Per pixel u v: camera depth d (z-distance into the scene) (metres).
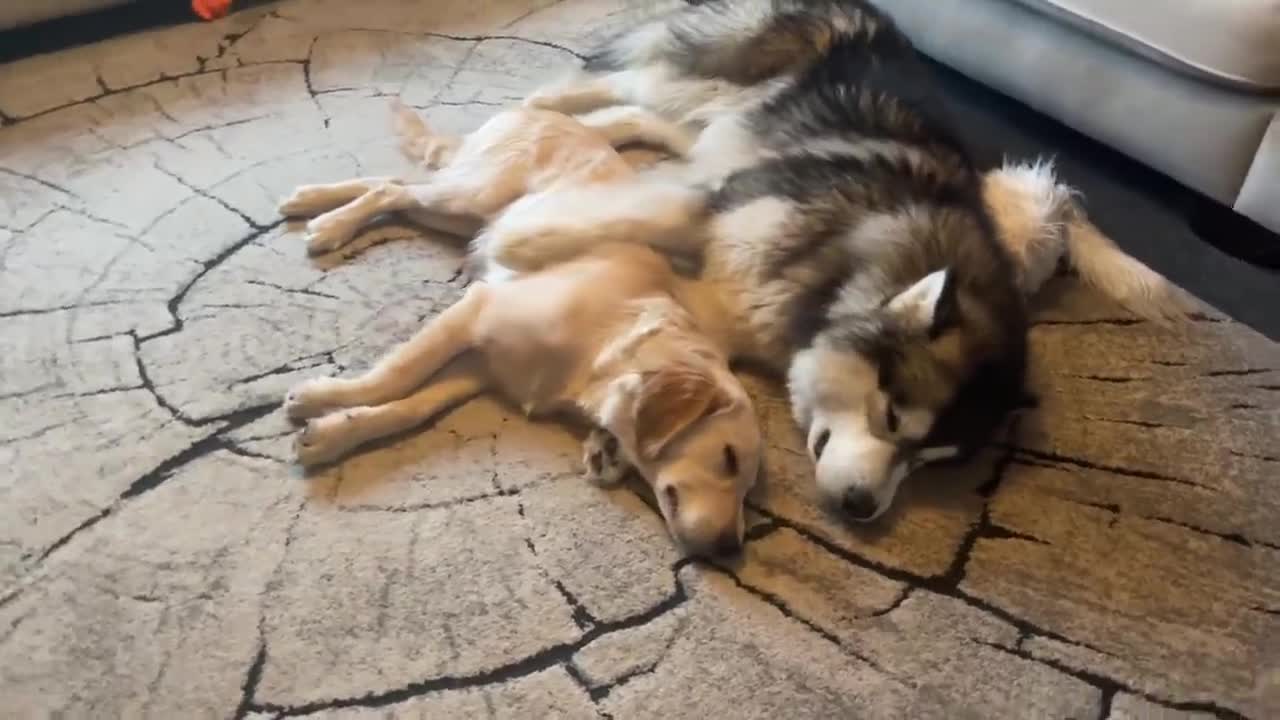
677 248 2.12
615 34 2.93
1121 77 2.46
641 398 1.73
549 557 1.71
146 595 1.59
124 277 2.16
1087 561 1.80
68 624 1.55
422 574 1.66
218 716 1.45
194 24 3.14
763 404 2.06
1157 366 2.24
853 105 2.33
